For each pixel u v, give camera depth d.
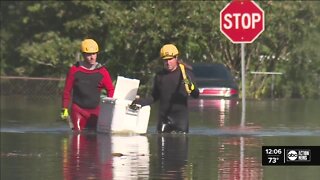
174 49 53.09
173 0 118.94
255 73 123.94
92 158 40.28
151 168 36.62
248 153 42.50
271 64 128.12
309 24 123.94
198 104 90.19
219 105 89.00
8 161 39.34
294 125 61.56
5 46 137.62
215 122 64.25
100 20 121.06
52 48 121.25
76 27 123.19
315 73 122.06
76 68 54.69
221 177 34.06
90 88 54.81
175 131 53.84
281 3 124.38
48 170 36.22
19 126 60.38
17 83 118.19
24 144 47.16
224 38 118.44
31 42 135.25
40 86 117.31
